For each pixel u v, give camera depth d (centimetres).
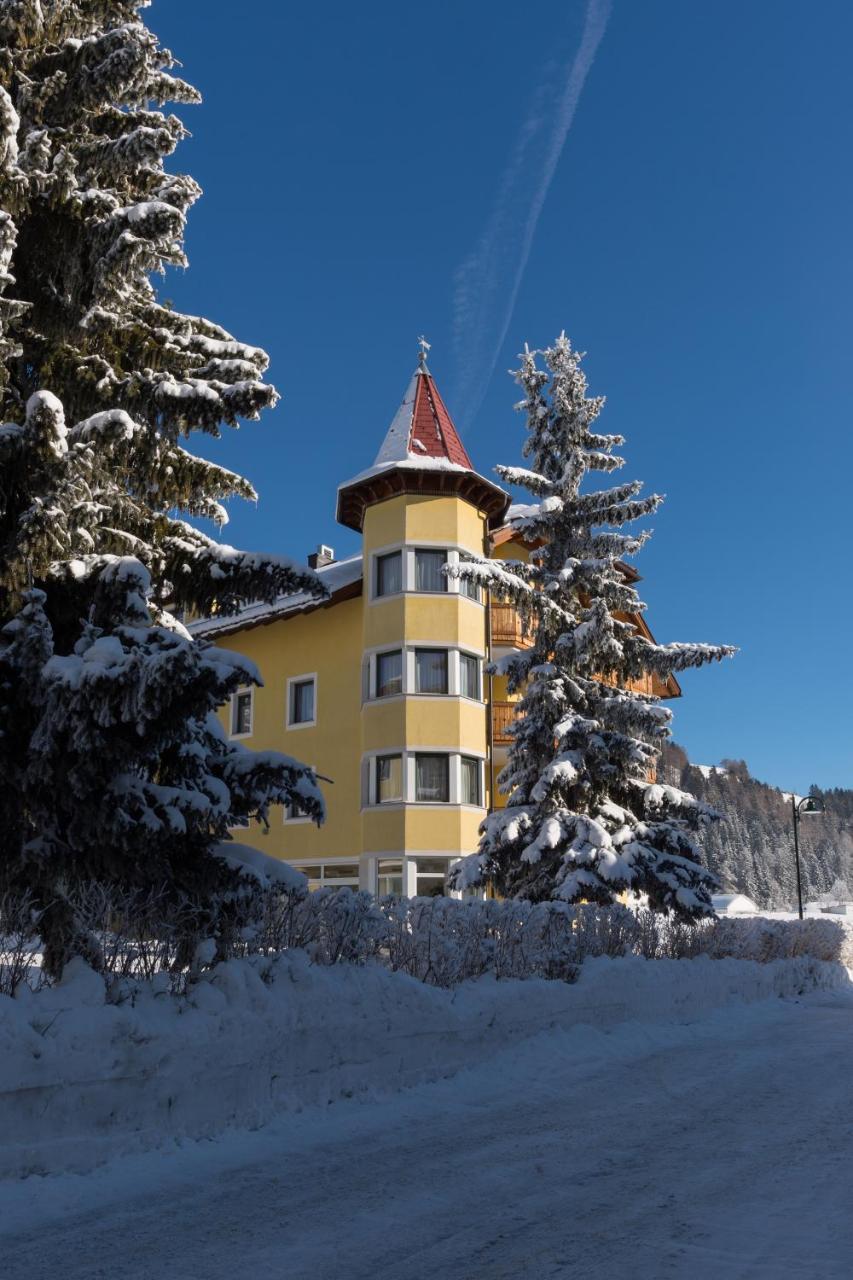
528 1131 712
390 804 2475
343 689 2752
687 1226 492
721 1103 819
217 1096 682
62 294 960
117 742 775
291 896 889
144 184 1005
